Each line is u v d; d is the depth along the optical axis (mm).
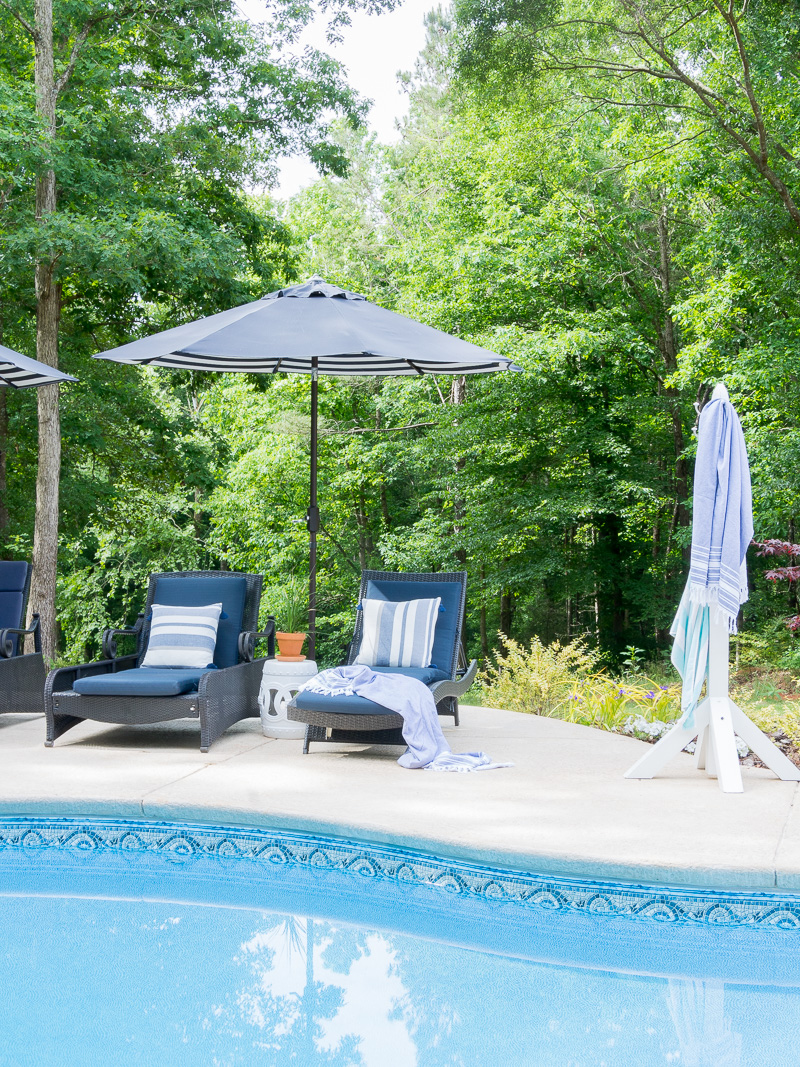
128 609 24812
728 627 4598
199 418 23266
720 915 3275
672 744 4676
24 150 10078
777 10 11297
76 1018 2529
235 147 13547
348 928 3350
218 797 4254
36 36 11109
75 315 13938
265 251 15078
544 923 3461
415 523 18750
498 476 16703
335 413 21672
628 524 16172
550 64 12531
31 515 16016
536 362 14609
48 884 3840
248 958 3029
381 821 3840
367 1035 2436
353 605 21109
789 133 11750
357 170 22141
